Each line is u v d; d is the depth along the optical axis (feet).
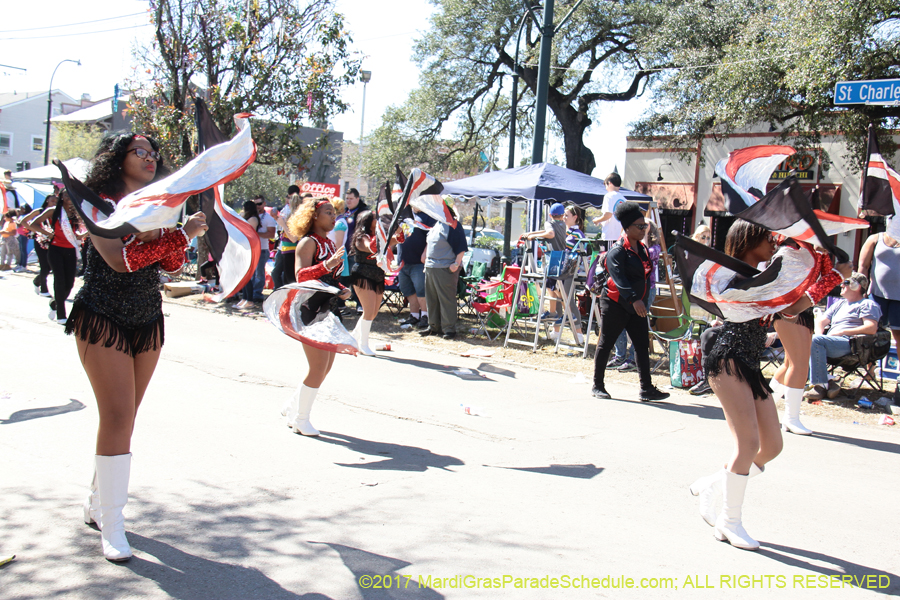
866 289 25.48
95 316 10.75
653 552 12.21
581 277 32.19
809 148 64.18
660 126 74.33
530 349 32.78
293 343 31.53
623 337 29.37
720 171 15.02
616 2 80.18
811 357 25.16
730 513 12.74
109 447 10.92
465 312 43.09
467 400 23.16
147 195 10.41
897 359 26.40
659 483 15.84
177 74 48.65
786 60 52.49
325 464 15.94
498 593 10.44
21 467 14.66
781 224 12.19
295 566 10.94
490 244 79.56
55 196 31.14
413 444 17.94
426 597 10.21
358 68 49.98
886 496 15.80
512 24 83.30
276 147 52.54
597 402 23.91
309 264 17.40
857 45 46.24
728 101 57.26
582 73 87.61
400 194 34.40
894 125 53.93
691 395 25.59
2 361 24.53
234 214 12.71
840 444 20.08
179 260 11.28
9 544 11.23
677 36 67.36
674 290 28.91
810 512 14.62
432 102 89.30
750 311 12.37
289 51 48.39
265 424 18.90
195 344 30.09
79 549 11.18
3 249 57.72
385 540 12.07
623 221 23.63
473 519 13.19
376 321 39.73
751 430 12.42
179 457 15.87
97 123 137.39
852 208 71.82
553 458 17.38
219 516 12.74
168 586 10.13
